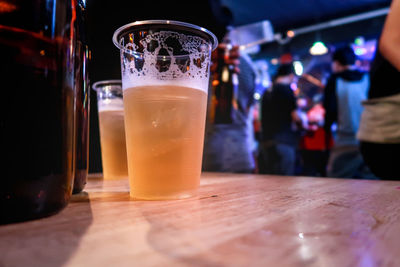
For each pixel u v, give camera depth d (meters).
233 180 0.70
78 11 0.44
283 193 0.48
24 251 0.21
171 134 0.41
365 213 0.33
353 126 3.00
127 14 1.42
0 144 0.25
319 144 3.25
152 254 0.20
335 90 3.04
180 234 0.25
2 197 0.26
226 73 1.42
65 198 0.30
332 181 0.68
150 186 0.41
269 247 0.22
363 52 6.30
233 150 1.52
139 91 0.40
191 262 0.19
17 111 0.25
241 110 1.52
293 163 3.05
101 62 1.36
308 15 5.98
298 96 4.27
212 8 1.49
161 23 0.40
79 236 0.24
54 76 0.28
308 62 6.70
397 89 1.18
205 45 0.44
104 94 0.71
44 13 0.27
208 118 1.50
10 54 0.25
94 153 1.33
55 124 0.28
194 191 0.44
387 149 1.23
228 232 0.26
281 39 6.58
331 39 6.48
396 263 0.19
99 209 0.35
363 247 0.22
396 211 0.35
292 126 3.02
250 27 1.46
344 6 5.64
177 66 0.40
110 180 0.69
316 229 0.27
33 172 0.27
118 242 0.23
